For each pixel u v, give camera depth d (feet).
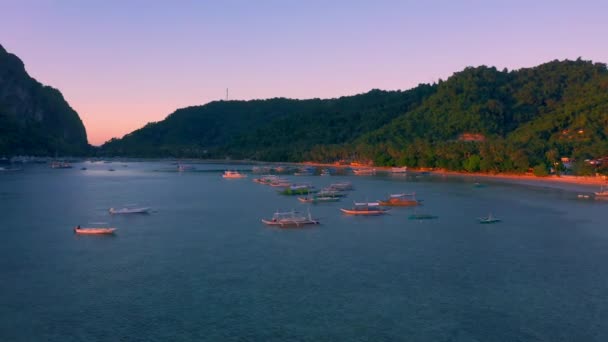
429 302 238.89
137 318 222.07
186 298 244.63
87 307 234.38
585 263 298.15
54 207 528.22
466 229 395.75
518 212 474.90
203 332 208.74
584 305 234.58
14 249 337.11
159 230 397.60
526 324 215.31
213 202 568.00
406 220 437.99
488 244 345.31
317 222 421.59
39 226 417.08
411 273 280.72
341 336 205.05
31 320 220.43
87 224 424.05
